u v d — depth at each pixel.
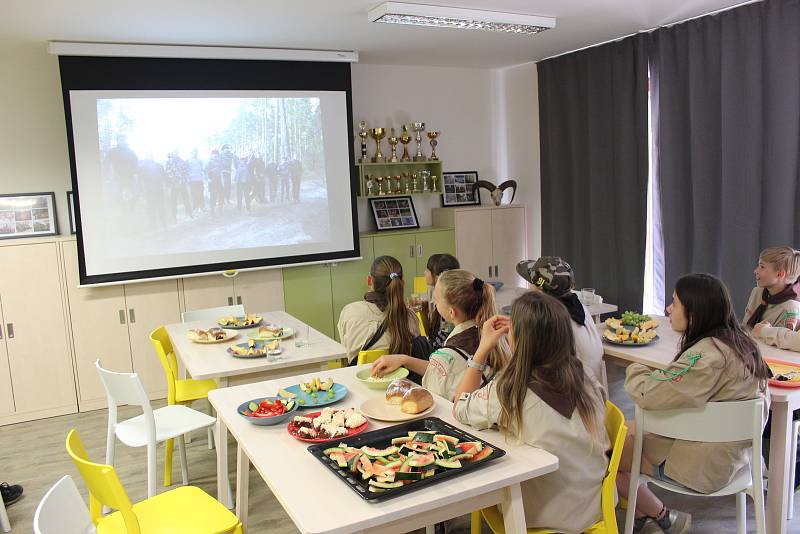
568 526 1.91
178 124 4.98
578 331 2.63
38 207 4.83
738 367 2.17
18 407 4.60
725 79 4.45
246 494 2.34
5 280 4.51
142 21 4.03
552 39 5.21
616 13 4.46
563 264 2.72
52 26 4.04
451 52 5.57
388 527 1.56
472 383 2.13
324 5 3.85
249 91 5.18
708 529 2.74
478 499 1.69
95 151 4.74
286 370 3.19
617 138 5.37
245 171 5.24
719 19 4.49
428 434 1.83
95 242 4.78
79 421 4.59
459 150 6.57
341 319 3.30
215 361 3.11
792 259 3.09
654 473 2.38
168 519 2.05
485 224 6.24
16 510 3.22
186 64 4.96
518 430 1.84
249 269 5.27
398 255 5.89
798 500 2.96
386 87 6.10
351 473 1.65
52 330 4.67
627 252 5.42
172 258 5.05
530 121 6.45
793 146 4.18
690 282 2.29
